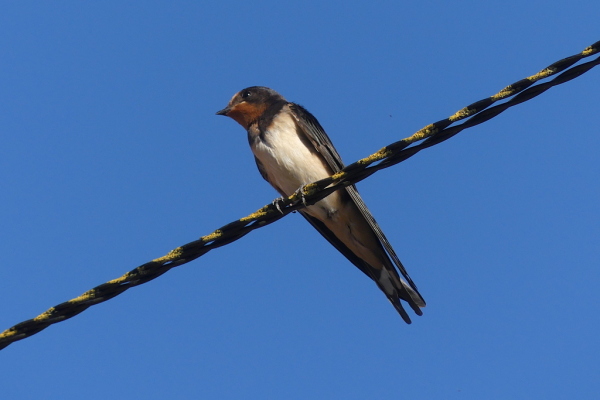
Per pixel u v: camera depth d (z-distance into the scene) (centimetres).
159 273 876
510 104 865
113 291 850
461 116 862
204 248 904
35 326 820
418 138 876
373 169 925
